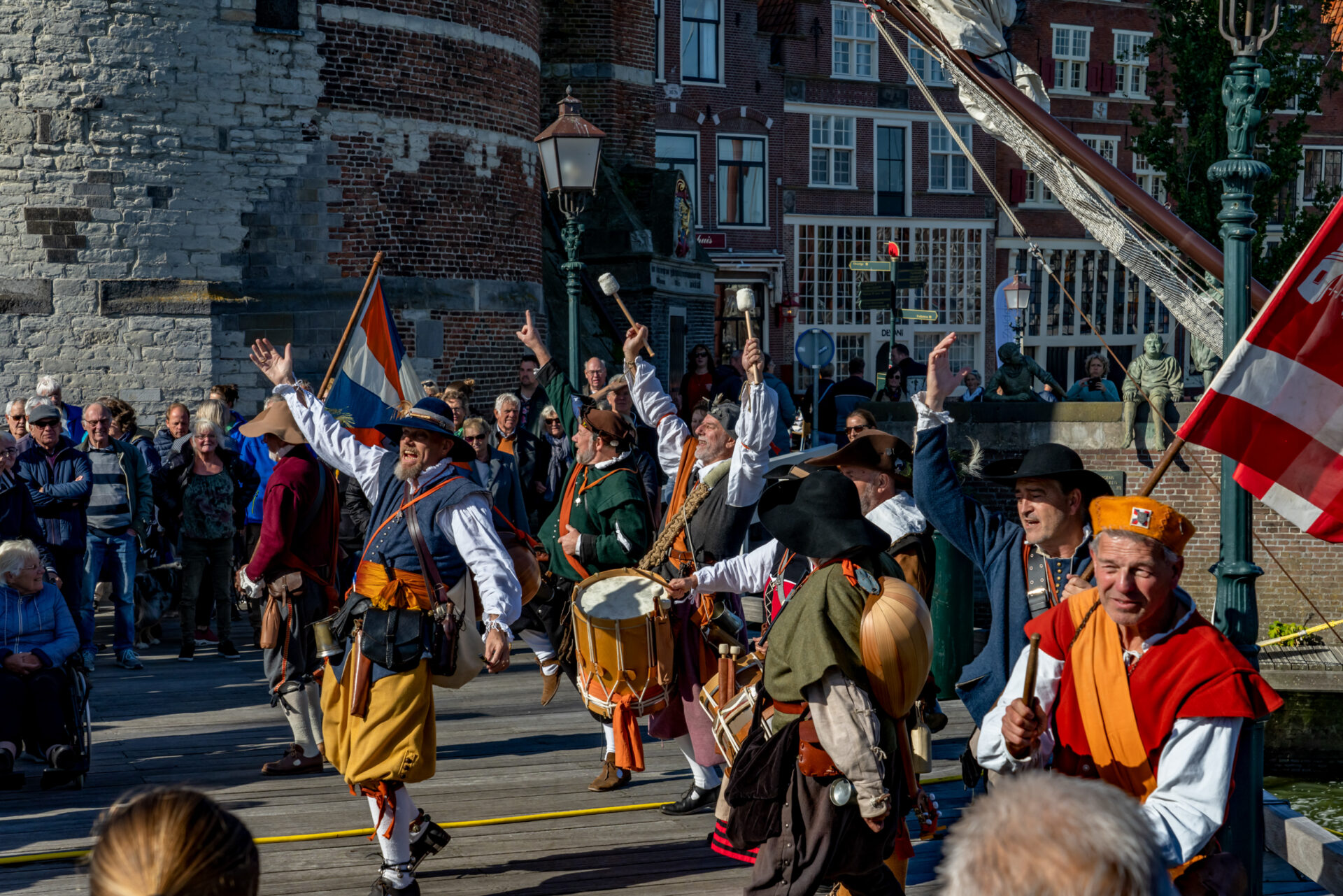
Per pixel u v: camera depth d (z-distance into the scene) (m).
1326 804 12.04
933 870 4.93
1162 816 2.79
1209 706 2.80
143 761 6.59
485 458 8.20
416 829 4.51
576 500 5.79
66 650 6.18
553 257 23.03
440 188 15.92
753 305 5.14
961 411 14.21
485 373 16.58
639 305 22.98
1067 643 3.10
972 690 3.93
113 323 13.43
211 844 1.60
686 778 6.21
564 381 7.18
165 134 13.64
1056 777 1.69
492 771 6.35
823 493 3.53
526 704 7.88
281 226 14.51
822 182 33.28
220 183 14.03
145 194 13.57
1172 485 14.28
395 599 4.32
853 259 33.69
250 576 5.88
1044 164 6.26
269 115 14.33
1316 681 12.78
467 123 16.22
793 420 15.19
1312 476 3.91
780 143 31.88
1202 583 14.48
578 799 5.86
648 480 6.84
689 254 24.72
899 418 14.10
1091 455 14.34
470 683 8.50
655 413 6.47
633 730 5.05
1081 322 36.19
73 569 8.29
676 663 5.20
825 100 32.91
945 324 34.91
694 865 4.99
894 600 3.39
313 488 5.86
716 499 5.24
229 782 6.18
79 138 13.20
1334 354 3.90
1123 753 2.93
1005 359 15.21
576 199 10.71
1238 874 2.96
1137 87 36.78
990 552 4.00
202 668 9.02
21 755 6.68
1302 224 19.94
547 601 6.18
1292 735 12.84
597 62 25.20
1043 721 2.92
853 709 3.28
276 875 4.87
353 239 15.02
